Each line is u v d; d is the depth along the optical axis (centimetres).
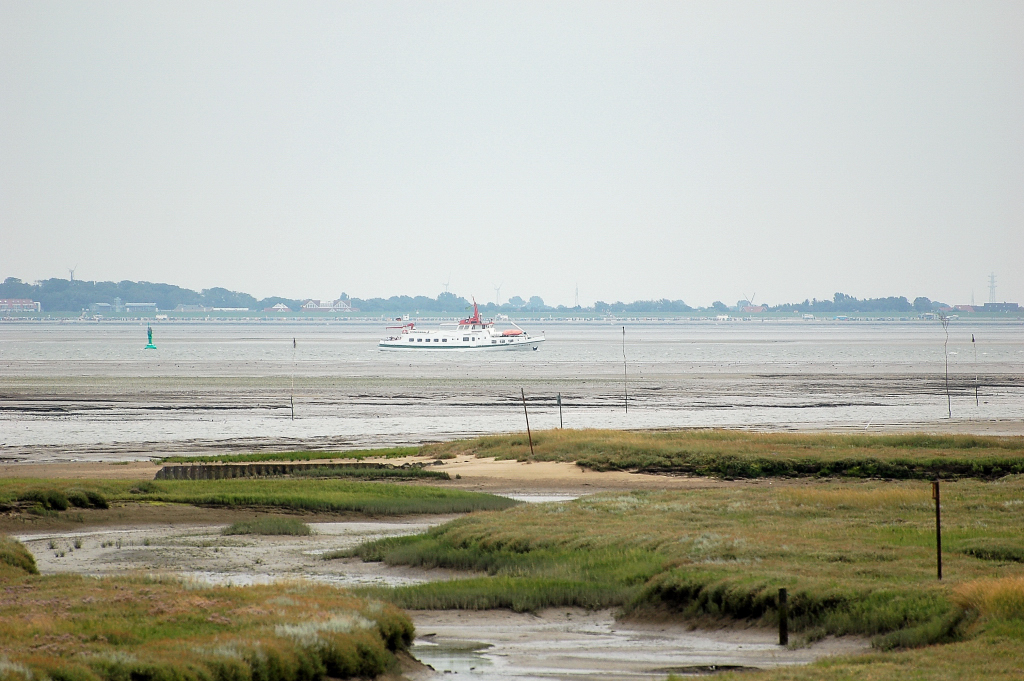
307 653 6856
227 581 11269
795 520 13300
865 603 8450
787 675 6738
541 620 9562
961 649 7050
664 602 9594
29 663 5856
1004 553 10394
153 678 6000
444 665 7775
